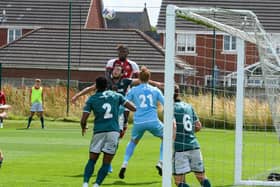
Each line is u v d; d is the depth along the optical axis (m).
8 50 94.06
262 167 30.91
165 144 19.41
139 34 94.75
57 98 66.06
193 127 20.38
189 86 27.55
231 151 38.34
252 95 33.78
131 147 25.31
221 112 53.12
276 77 23.81
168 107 19.39
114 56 93.06
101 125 21.34
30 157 33.16
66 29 95.62
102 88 21.55
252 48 33.69
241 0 99.81
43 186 23.25
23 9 108.94
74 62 93.06
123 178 25.28
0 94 55.88
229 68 54.62
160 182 24.81
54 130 53.22
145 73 25.56
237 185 24.50
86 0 110.19
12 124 59.22
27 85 74.62
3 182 24.11
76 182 24.34
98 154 21.45
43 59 93.38
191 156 20.09
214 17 22.23
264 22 97.44
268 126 46.81
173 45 19.44
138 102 25.28
